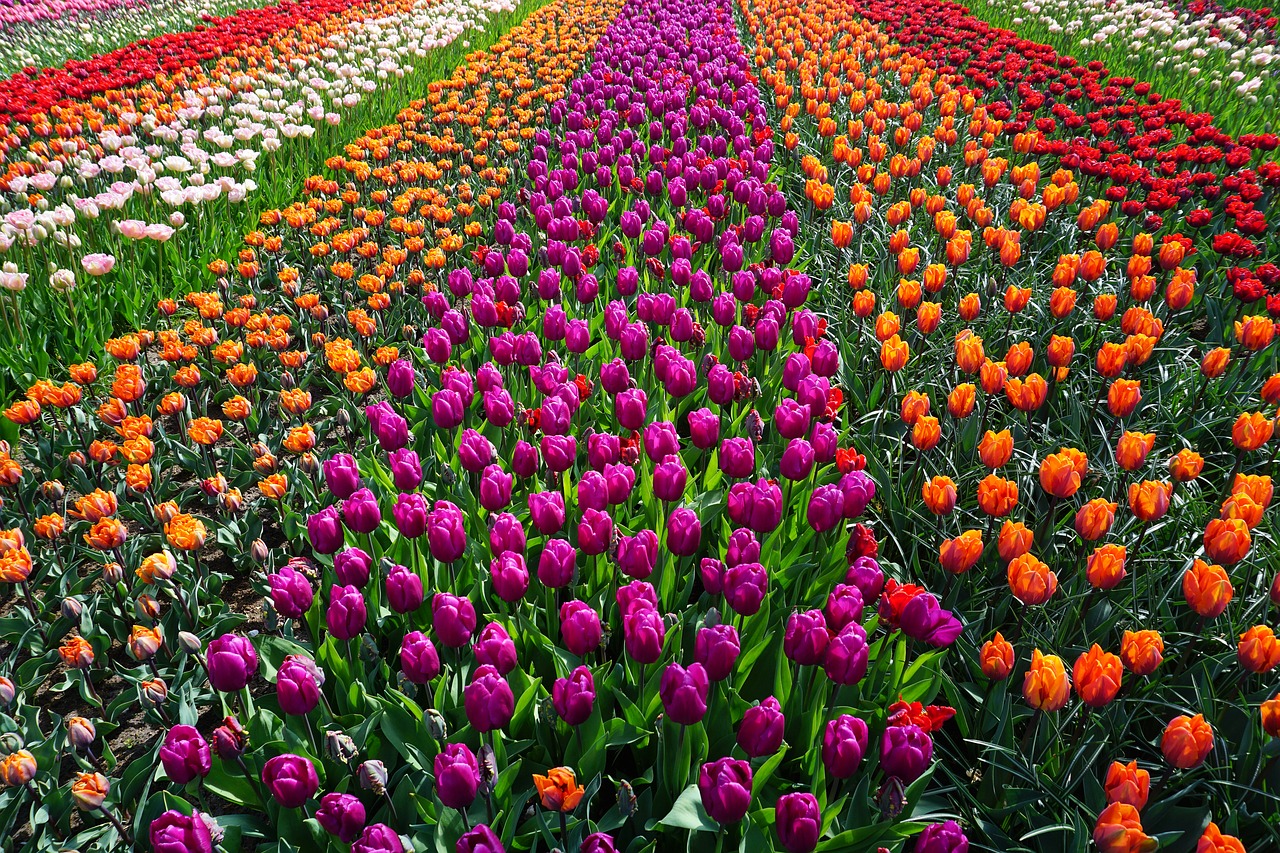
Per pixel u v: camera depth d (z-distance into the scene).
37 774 2.99
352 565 2.94
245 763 2.71
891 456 4.73
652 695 2.95
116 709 3.38
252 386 5.33
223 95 10.95
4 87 10.73
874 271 6.90
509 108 11.37
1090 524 3.14
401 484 3.38
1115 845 2.06
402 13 17.16
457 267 7.15
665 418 4.44
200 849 2.01
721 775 2.10
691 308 6.16
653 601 2.73
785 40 14.40
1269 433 3.65
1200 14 16.36
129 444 3.95
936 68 13.05
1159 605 3.48
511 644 2.55
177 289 6.70
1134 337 4.39
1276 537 3.85
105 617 3.78
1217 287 6.42
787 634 2.51
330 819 2.17
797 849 2.09
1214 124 10.65
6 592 4.00
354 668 3.04
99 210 7.02
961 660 3.42
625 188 8.14
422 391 4.98
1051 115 10.62
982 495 3.36
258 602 4.05
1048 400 5.12
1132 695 3.23
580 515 3.60
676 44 13.78
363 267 7.18
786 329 5.55
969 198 6.91
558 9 18.45
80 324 6.01
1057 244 7.31
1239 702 3.11
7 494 4.46
